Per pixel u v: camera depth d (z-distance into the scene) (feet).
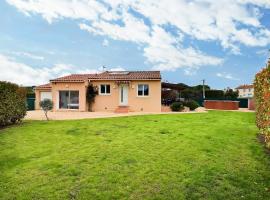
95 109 118.62
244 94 307.37
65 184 27.25
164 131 51.67
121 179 28.04
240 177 27.99
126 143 41.88
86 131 52.60
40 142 44.34
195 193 24.84
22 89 68.33
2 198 24.73
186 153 35.99
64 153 37.45
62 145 41.96
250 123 66.18
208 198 23.94
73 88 117.19
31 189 26.35
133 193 25.16
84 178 28.55
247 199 23.68
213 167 30.68
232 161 32.78
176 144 40.78
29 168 31.86
